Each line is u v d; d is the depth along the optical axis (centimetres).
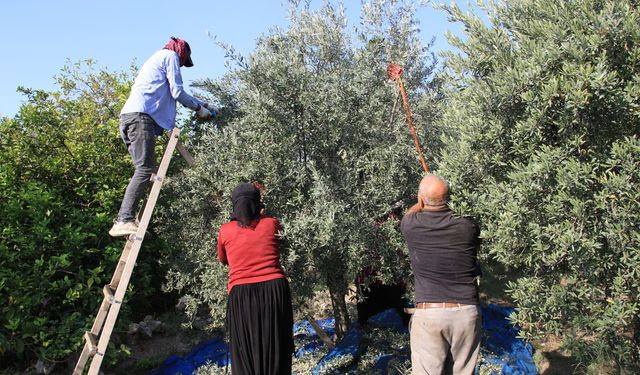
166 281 745
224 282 500
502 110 365
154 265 727
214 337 682
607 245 351
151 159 461
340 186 489
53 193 630
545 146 343
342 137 510
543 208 343
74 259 602
